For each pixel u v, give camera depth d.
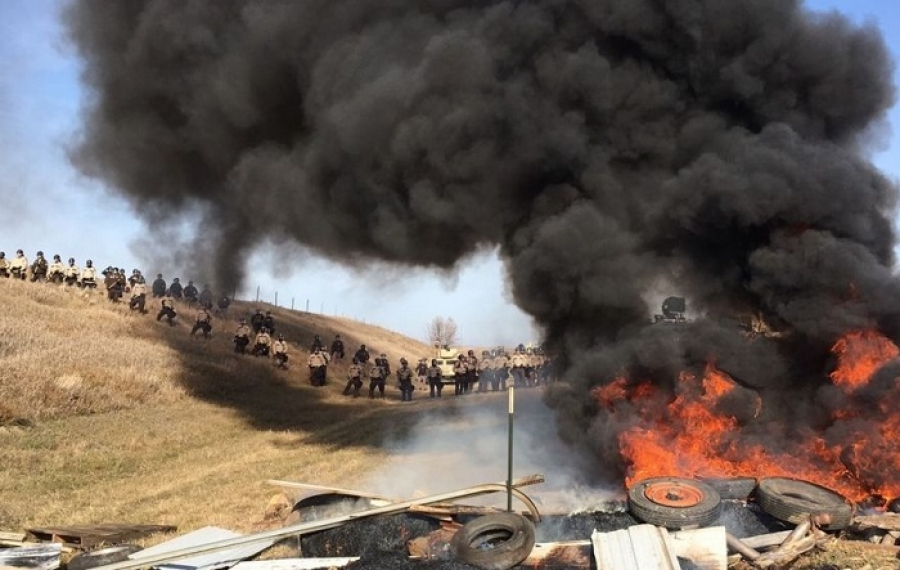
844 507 7.56
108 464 12.88
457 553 6.96
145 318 30.31
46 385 17.58
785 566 6.80
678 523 7.25
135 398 19.56
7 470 11.81
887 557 6.96
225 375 24.88
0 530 8.78
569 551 6.86
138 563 6.93
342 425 18.27
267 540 7.90
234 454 14.17
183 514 9.66
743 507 8.16
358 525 7.96
